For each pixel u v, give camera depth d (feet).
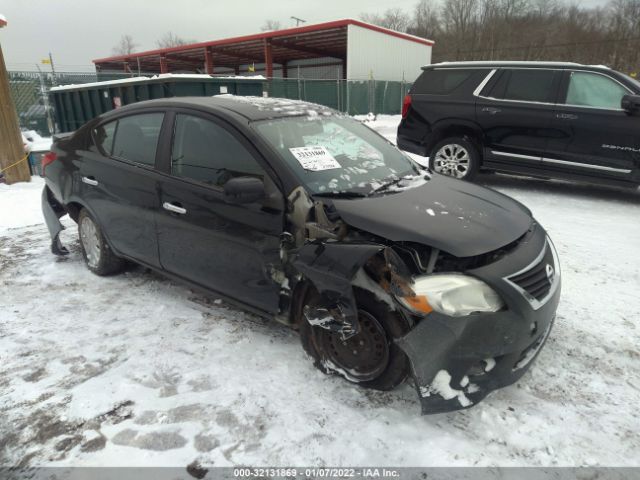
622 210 19.84
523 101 21.74
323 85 73.10
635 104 18.94
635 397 8.48
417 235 8.09
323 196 8.98
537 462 7.07
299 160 9.58
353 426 7.75
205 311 11.69
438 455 7.16
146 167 11.47
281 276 9.13
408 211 8.82
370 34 84.58
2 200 22.85
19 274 14.20
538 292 8.15
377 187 9.82
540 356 9.67
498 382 7.77
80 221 14.15
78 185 13.38
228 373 9.16
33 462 7.14
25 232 18.35
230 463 7.07
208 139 10.36
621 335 10.42
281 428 7.73
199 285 11.03
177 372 9.21
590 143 20.40
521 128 21.81
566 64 21.04
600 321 11.02
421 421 7.86
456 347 7.33
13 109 26.27
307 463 7.06
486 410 8.08
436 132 24.36
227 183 8.71
